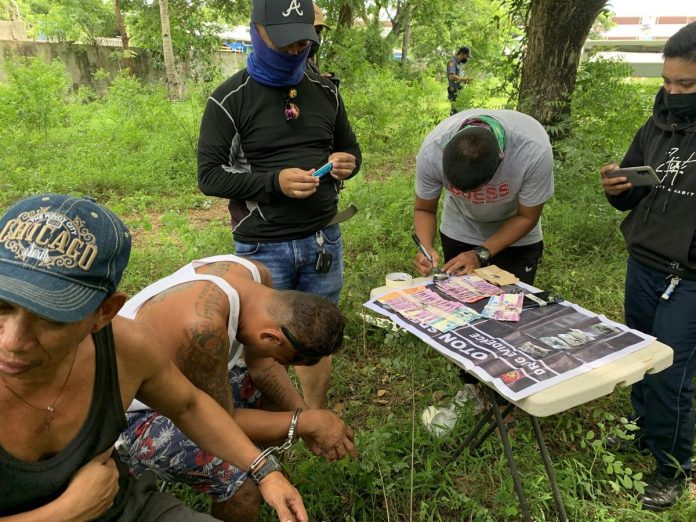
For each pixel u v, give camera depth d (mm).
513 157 2541
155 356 1422
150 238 5398
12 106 9047
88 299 1019
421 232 2900
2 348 1012
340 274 2859
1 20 26344
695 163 2135
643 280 2389
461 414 2611
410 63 21875
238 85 2443
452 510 2350
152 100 10695
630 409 2904
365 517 2238
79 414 1258
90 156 7867
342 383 3211
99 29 22078
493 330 2100
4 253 984
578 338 2025
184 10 18750
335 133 2822
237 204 2619
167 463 1857
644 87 7949
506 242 2727
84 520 1265
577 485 2461
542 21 5906
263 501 2260
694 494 2482
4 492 1177
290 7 2266
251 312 1851
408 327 2152
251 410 1989
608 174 2385
